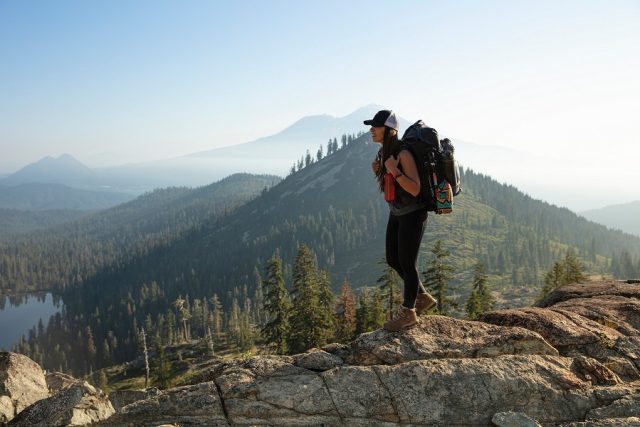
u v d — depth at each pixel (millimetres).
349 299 59750
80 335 190000
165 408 4770
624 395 4574
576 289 8164
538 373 4777
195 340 143500
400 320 5523
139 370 114500
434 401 4562
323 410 4605
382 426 4484
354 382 4785
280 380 4938
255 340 111312
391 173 5117
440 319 5750
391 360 5105
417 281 5488
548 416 4457
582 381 4777
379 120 5125
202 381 5336
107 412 5203
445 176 5090
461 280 176125
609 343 5484
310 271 47688
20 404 5934
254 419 4625
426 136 5117
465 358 5066
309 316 45562
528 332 5375
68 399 5062
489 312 6371
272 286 46906
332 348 5555
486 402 4539
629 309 6531
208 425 4566
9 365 6324
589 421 4273
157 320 188625
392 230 5727
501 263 195375
